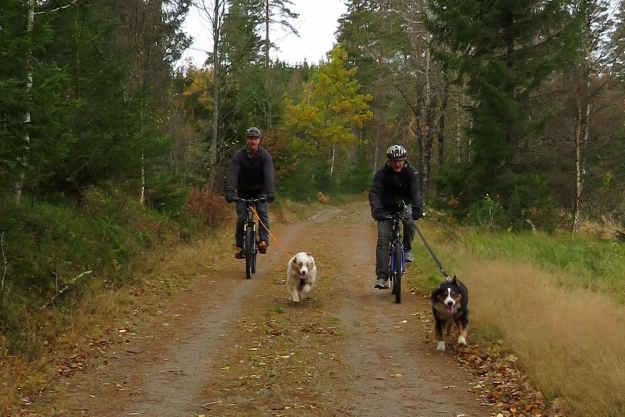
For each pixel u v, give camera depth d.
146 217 12.85
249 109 24.70
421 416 4.77
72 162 10.21
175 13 16.06
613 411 4.45
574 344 5.84
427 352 6.51
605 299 8.30
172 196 14.74
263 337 7.05
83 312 7.56
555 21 17.81
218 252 14.12
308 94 45.50
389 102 35.50
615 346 5.75
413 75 27.94
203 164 23.38
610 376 4.84
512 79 17.86
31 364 5.79
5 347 6.10
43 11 8.78
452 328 7.26
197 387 5.39
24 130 7.13
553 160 20.88
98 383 5.50
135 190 13.94
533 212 18.02
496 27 18.41
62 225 9.22
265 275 11.43
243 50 20.31
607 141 23.98
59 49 10.09
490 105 18.14
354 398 5.14
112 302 8.15
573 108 21.86
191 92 26.83
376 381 5.57
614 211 24.11
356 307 8.71
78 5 10.22
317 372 5.80
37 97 7.10
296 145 36.22
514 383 5.43
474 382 5.57
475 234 15.83
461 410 4.89
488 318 7.24
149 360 6.21
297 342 6.85
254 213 10.87
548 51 18.33
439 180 19.67
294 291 8.95
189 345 6.76
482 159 18.77
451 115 30.62
